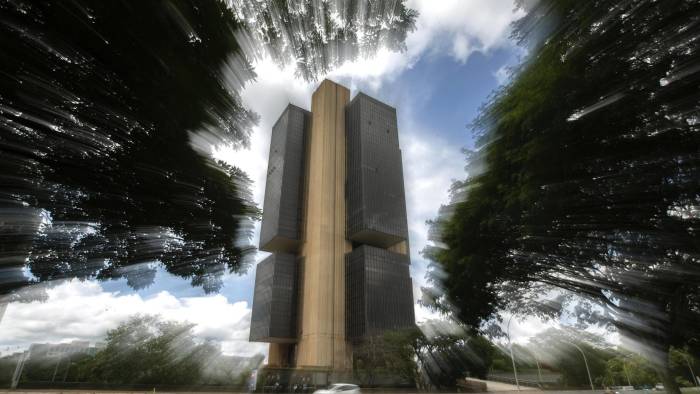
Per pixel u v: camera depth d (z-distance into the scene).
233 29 3.22
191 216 4.46
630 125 5.40
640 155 5.57
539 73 6.17
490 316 12.46
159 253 4.61
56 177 3.03
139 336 38.53
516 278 10.78
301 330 62.03
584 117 5.78
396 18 3.72
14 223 3.10
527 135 7.25
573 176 6.54
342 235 69.56
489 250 10.19
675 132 5.06
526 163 7.12
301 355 59.84
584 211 6.85
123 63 2.83
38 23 2.38
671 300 8.24
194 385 37.66
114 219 3.84
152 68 2.98
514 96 7.38
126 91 2.97
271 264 67.56
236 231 5.05
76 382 34.34
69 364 36.03
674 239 6.39
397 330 49.75
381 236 70.25
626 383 53.78
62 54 2.53
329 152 74.31
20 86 2.44
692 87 4.50
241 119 3.76
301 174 75.88
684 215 6.00
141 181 3.68
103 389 34.38
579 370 54.53
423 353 45.22
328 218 68.75
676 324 8.57
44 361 35.09
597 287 9.27
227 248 5.16
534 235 8.38
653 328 9.06
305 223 71.50
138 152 3.41
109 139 3.09
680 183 5.52
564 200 6.82
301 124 80.25
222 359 40.44
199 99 3.39
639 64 4.73
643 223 6.43
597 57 5.04
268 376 42.78
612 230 6.91
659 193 5.81
